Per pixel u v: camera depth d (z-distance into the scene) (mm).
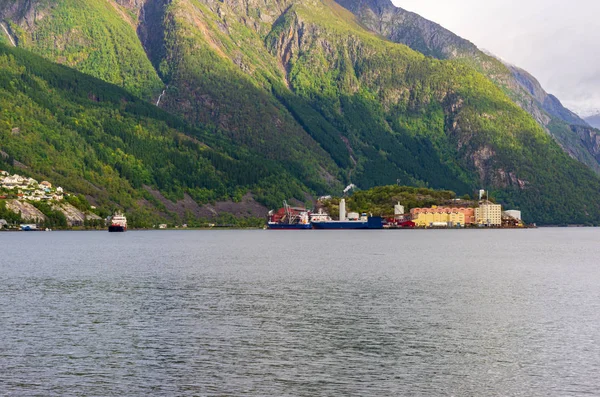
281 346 90625
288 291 140375
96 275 172375
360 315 111688
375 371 79938
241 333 97875
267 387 74500
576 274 180125
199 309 117125
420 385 75188
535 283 157500
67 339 93938
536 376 77938
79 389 73875
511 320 107688
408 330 100125
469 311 115938
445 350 88750
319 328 101438
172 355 86125
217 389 73875
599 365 81938
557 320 108000
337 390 73688
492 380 76625
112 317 109438
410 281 160000
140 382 75938
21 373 78875
